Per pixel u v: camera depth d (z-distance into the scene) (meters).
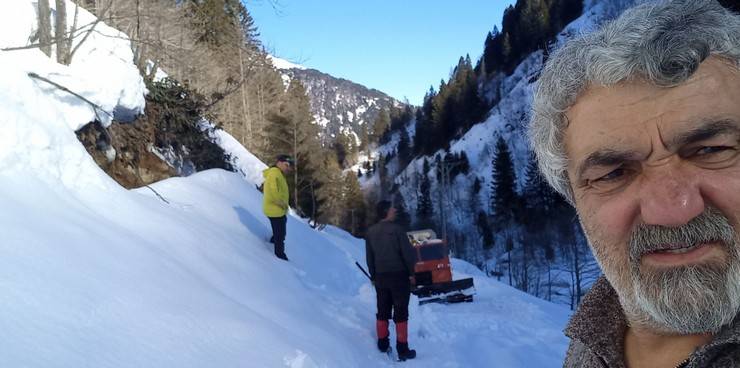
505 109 75.06
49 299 2.53
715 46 0.79
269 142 30.91
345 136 112.00
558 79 0.97
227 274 4.86
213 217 7.36
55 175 4.17
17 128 3.83
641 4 0.89
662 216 0.80
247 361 2.98
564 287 30.62
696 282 0.78
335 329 5.19
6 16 7.07
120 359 2.39
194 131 12.87
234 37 24.42
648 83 0.82
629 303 0.93
